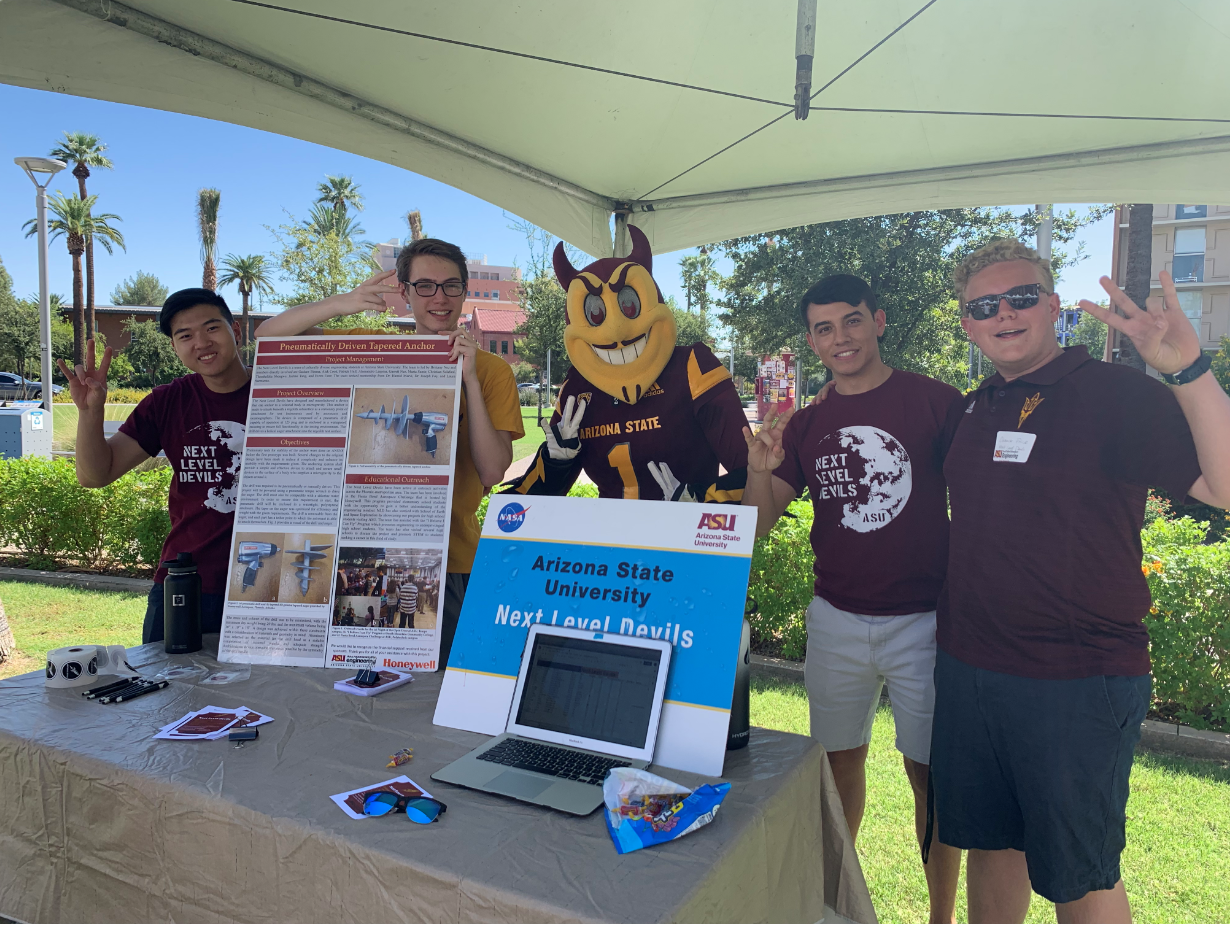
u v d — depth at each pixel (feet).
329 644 6.93
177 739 5.19
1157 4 8.17
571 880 3.60
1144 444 5.58
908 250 36.45
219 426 8.48
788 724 12.83
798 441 8.39
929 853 7.32
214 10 8.41
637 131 11.96
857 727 8.18
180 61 9.03
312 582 7.09
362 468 7.30
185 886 4.52
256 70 9.51
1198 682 12.61
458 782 4.55
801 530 16.15
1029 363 6.35
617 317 9.12
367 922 3.90
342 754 5.01
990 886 6.59
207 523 8.41
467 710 5.47
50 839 5.06
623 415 9.64
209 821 4.40
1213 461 5.09
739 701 5.10
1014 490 6.09
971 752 6.30
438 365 7.52
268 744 5.16
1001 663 6.03
